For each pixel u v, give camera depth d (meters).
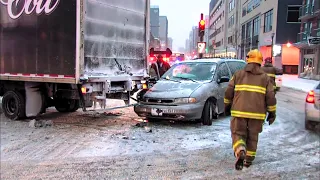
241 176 5.06
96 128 8.14
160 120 9.09
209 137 7.32
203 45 18.47
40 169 5.29
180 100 8.12
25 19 8.50
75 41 7.70
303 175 5.12
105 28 8.54
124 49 9.30
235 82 5.12
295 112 11.12
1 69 9.08
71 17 7.73
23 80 8.66
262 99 4.96
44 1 8.12
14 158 5.83
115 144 6.70
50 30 8.08
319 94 8.02
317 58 32.66
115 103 12.12
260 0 50.31
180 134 7.56
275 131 8.09
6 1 8.85
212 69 9.38
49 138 7.15
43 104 8.99
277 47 40.66
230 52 78.44
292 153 6.26
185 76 9.34
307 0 35.00
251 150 5.07
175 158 5.88
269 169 5.37
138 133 7.61
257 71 5.00
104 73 8.53
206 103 8.49
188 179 4.93
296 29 40.91
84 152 6.18
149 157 5.93
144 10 10.11
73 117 9.62
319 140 7.26
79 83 7.78
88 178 4.93
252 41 55.38
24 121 9.00
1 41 9.02
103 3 8.43
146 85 9.98
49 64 8.14
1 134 7.49
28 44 8.50
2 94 9.79
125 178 4.95
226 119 9.41
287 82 28.03
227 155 6.07
